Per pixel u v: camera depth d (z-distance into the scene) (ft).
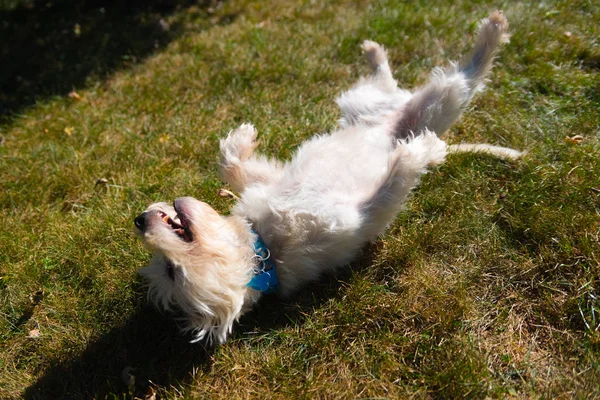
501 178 2.95
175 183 3.27
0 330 2.62
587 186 2.68
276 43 4.59
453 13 4.45
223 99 4.03
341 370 2.31
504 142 3.19
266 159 2.98
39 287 2.79
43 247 2.98
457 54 4.00
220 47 4.73
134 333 2.56
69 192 3.38
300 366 2.34
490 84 3.59
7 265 2.89
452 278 2.55
